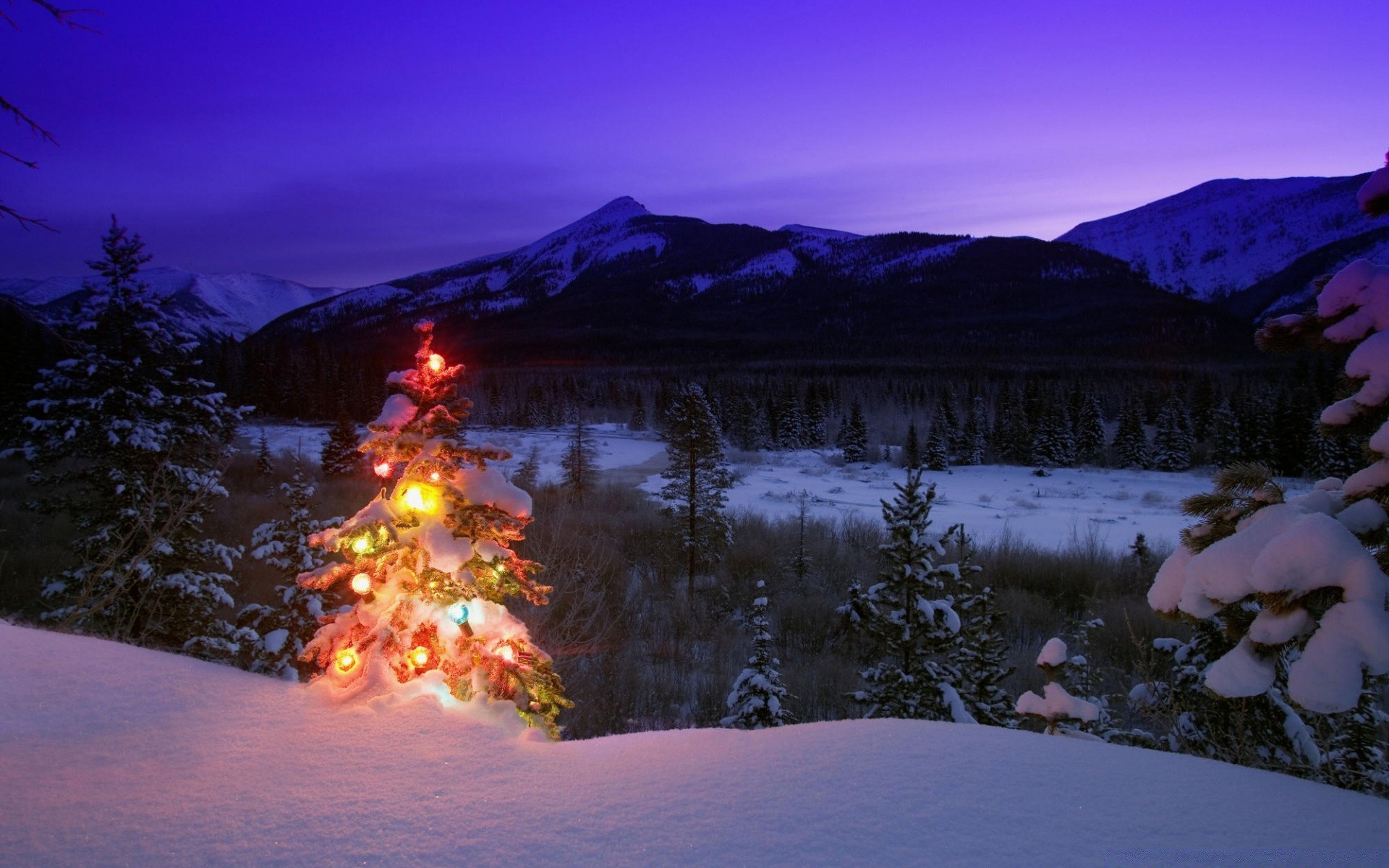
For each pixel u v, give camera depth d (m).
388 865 2.04
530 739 3.02
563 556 15.38
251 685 3.40
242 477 28.97
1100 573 20.20
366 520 3.54
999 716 8.01
